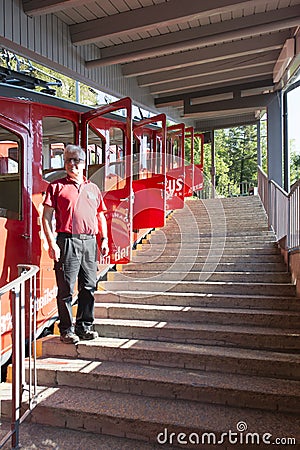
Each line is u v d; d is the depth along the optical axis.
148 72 6.76
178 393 2.71
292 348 3.08
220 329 3.30
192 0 4.53
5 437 2.34
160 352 3.07
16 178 3.37
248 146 23.09
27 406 2.62
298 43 5.58
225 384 2.68
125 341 3.34
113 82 6.55
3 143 3.39
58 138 3.95
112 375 2.85
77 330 3.42
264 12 5.13
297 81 7.05
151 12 4.78
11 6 4.31
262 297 3.72
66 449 2.35
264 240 5.50
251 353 3.01
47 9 4.38
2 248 3.13
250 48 6.11
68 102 4.13
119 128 4.49
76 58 5.49
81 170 3.36
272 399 2.54
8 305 3.18
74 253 3.25
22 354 2.47
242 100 7.76
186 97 8.20
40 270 3.48
